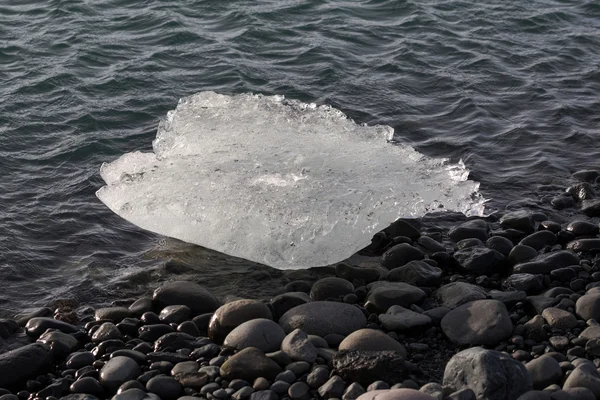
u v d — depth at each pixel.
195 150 10.62
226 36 14.71
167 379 7.05
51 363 7.50
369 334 7.37
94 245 9.51
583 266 8.77
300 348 7.29
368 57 14.12
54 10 15.66
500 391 6.52
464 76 13.47
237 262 9.22
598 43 14.65
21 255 9.27
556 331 7.57
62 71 13.34
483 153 11.38
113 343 7.67
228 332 7.75
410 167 10.30
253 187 9.73
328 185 9.68
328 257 9.09
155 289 8.70
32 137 11.60
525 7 15.98
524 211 9.93
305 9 15.77
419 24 15.23
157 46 14.30
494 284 8.61
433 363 7.36
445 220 9.93
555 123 12.12
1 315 8.32
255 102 11.54
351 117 12.23
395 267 8.99
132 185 10.15
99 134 11.71
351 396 6.69
